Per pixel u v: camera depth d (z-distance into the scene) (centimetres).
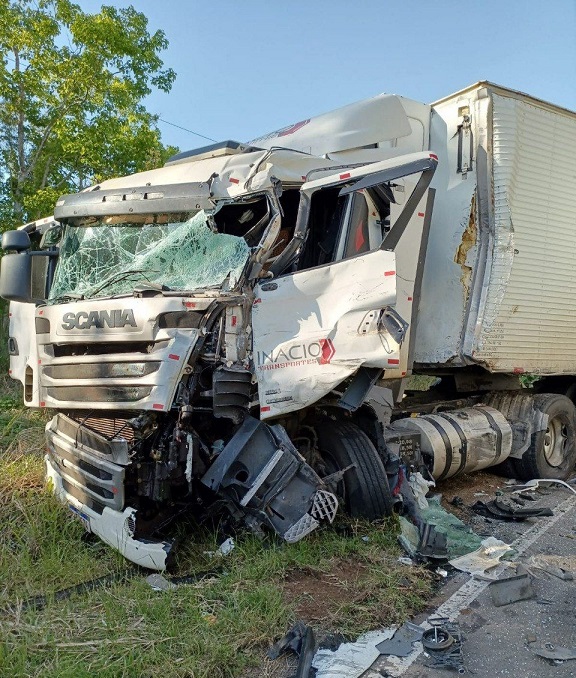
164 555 402
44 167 1395
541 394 751
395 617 367
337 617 361
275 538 441
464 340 613
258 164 468
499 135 605
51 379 480
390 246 433
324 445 505
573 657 332
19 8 1255
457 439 621
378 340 424
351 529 476
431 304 636
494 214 607
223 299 424
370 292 428
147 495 430
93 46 1290
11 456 639
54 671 296
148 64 1377
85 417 466
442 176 639
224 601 372
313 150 596
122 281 478
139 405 411
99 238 524
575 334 729
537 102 641
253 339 436
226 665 312
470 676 314
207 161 513
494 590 398
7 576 400
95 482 438
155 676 298
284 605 366
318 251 496
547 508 588
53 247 600
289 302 443
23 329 648
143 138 1381
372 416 512
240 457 436
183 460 423
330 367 427
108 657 310
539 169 645
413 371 685
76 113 1325
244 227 482
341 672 310
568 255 686
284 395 427
